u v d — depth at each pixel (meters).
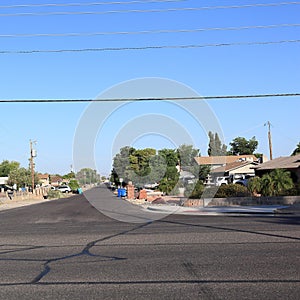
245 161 69.94
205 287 8.38
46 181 148.38
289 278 8.81
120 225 20.41
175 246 13.12
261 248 12.20
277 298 7.52
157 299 7.70
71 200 53.34
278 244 12.78
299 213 25.23
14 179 107.19
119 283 8.89
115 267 10.41
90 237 16.03
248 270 9.59
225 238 14.41
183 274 9.46
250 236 14.66
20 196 68.12
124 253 12.25
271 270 9.52
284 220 20.41
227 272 9.49
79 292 8.30
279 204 30.89
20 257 12.23
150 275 9.48
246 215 24.89
